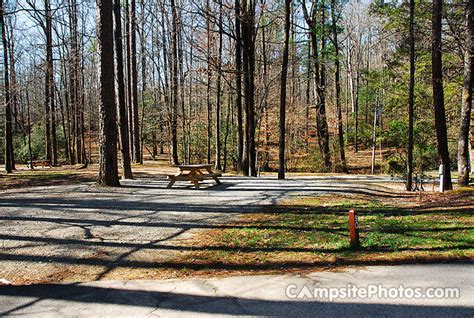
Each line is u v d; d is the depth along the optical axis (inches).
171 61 1130.0
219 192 479.2
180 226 296.0
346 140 1603.1
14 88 824.3
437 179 715.4
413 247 240.8
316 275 199.0
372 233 274.4
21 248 235.5
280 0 885.8
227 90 1171.9
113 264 215.9
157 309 161.9
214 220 318.7
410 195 500.7
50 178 676.1
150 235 269.9
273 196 448.8
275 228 292.5
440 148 527.8
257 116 946.7
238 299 171.0
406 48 716.7
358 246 241.6
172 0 979.9
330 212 356.2
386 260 219.0
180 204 385.4
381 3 791.1
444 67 688.4
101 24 473.4
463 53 619.8
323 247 245.1
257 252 237.0
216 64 847.1
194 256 229.6
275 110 1439.5
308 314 155.3
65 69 1133.7
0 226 282.4
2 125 1412.4
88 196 426.3
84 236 262.5
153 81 1503.4
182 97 1170.0
